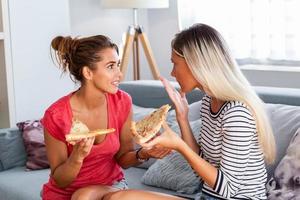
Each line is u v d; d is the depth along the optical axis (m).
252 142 1.79
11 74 3.42
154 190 2.52
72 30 4.25
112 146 2.07
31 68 3.51
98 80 2.00
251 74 4.04
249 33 4.00
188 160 1.79
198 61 1.77
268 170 2.30
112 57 2.01
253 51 4.02
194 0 4.20
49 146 2.07
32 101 3.54
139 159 2.11
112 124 2.10
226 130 1.76
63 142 2.04
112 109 2.12
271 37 3.89
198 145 2.04
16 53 3.43
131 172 2.82
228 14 4.04
